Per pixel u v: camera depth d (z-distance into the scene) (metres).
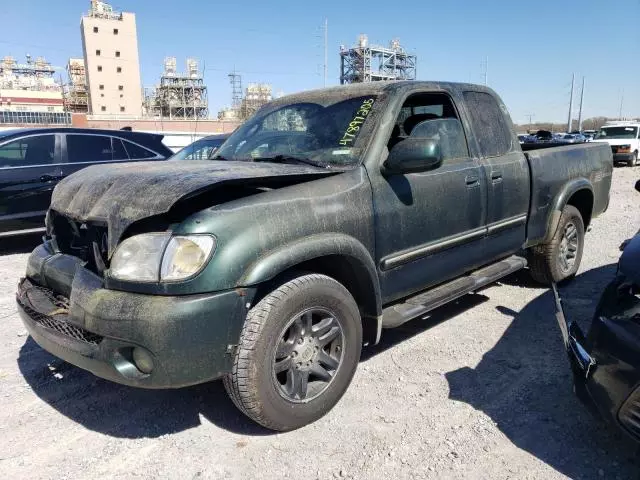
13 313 4.98
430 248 3.63
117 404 3.31
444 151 3.91
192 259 2.49
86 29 90.31
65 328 2.79
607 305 2.67
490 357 3.85
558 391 3.35
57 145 7.52
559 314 3.06
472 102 4.31
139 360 2.53
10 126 42.09
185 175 2.76
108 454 2.80
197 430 3.01
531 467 2.64
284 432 2.96
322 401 3.01
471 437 2.89
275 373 2.78
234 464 2.70
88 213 2.80
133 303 2.49
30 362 3.91
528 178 4.56
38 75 142.75
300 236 2.81
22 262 7.04
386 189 3.32
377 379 3.53
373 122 3.45
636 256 2.64
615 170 23.59
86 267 2.85
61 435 2.98
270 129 3.96
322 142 3.54
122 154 8.06
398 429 2.97
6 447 2.87
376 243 3.26
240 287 2.58
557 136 41.31
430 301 3.69
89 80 92.00
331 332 3.03
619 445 2.80
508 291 5.27
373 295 3.23
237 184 2.76
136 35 94.00
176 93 95.00
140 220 2.62
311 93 4.12
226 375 2.67
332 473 2.62
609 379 2.48
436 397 3.30
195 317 2.46
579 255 5.43
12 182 7.04
